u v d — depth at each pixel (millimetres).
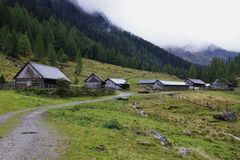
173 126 49719
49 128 33219
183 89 182750
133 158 21734
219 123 65688
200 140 39500
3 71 142250
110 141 27391
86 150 22844
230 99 119750
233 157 31703
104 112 56469
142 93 135125
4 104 56500
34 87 91188
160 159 23125
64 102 75625
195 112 79875
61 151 22156
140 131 35594
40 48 188125
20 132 30250
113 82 153250
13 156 20344
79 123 38312
